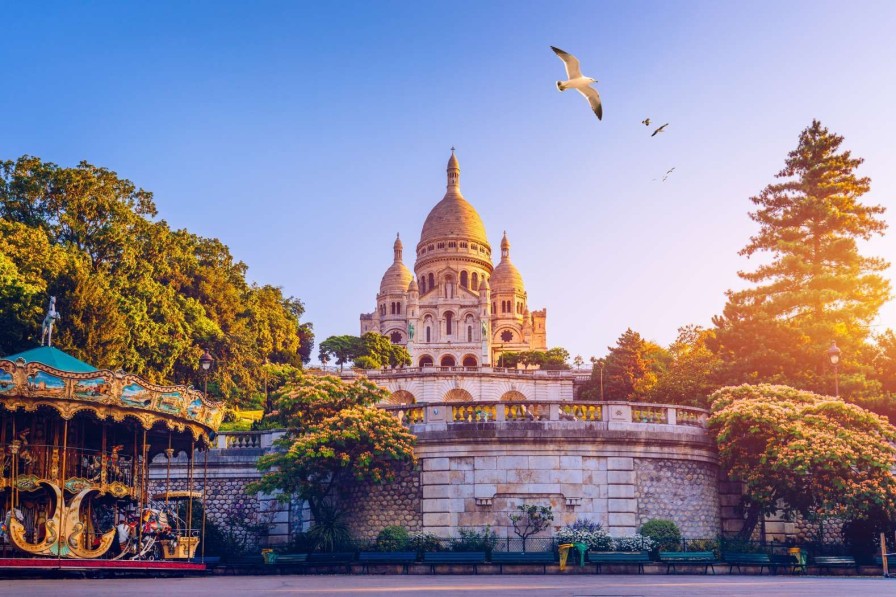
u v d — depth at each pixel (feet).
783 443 135.03
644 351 326.44
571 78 63.72
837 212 225.56
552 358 509.76
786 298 215.51
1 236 188.14
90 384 104.99
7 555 103.76
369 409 133.28
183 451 141.59
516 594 77.77
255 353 268.62
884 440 143.43
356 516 134.51
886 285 224.12
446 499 130.62
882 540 126.72
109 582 96.27
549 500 129.90
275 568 121.90
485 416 134.00
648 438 133.80
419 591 81.46
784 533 142.51
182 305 247.91
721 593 81.25
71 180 223.71
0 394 100.37
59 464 109.60
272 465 136.67
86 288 181.68
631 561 120.67
